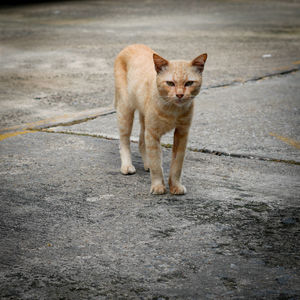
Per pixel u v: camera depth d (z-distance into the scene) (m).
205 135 6.66
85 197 4.76
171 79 4.55
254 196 4.79
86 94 8.90
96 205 4.58
